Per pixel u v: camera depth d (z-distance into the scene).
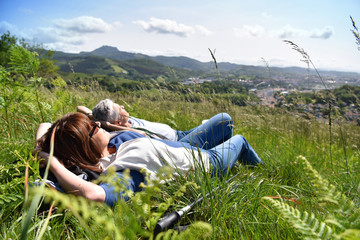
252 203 2.00
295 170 2.86
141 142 2.22
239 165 2.96
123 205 0.80
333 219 0.85
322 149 4.20
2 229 1.49
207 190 2.07
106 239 0.79
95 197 1.73
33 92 3.20
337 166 3.33
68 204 0.65
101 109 3.03
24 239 0.73
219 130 3.07
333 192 0.91
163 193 2.07
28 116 3.26
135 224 0.73
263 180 2.50
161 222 1.50
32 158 1.85
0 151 2.14
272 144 4.04
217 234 1.64
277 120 5.87
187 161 2.36
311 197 2.12
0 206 1.63
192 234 0.87
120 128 2.90
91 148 2.19
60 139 2.05
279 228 1.62
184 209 1.79
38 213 1.74
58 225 1.65
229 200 2.07
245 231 1.62
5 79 2.98
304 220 0.88
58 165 1.89
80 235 1.55
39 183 1.76
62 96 3.92
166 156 2.25
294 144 4.13
